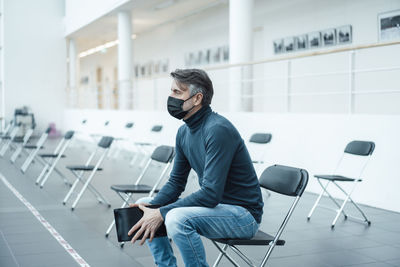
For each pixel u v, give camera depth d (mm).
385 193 5086
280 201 5539
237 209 2166
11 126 14438
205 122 2234
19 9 16156
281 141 6516
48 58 16594
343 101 8234
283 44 9734
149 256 3334
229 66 7543
